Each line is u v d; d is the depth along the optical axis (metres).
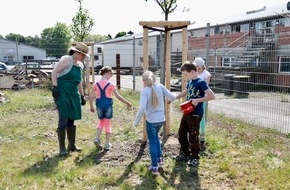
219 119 8.63
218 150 5.75
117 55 15.81
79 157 5.43
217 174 4.70
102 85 5.71
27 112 9.45
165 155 5.45
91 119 8.52
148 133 4.68
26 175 4.59
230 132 7.20
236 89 12.59
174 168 4.89
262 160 5.30
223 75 13.77
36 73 17.16
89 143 6.29
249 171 4.81
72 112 5.57
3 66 22.41
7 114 9.09
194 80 4.86
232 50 18.77
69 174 4.58
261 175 4.66
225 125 7.95
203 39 20.42
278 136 7.02
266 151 5.85
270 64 10.80
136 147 5.93
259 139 6.67
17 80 16.22
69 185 4.31
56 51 20.78
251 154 5.63
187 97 5.06
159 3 11.12
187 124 5.02
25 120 8.24
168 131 6.54
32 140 6.41
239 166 5.02
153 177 4.56
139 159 5.30
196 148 4.96
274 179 4.51
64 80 5.50
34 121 8.19
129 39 43.38
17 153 5.62
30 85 16.27
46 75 17.09
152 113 4.62
